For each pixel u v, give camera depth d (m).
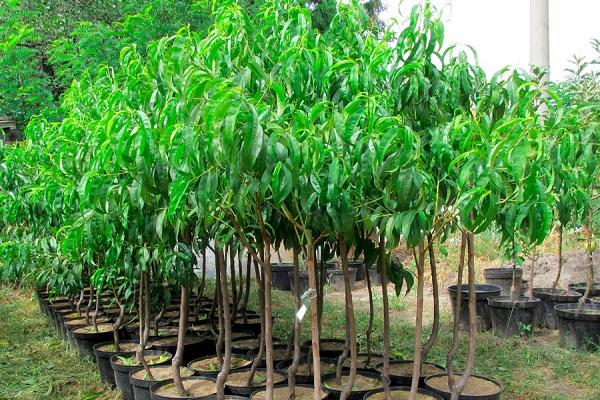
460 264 3.15
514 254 5.02
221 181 2.36
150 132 2.42
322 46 3.05
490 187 2.13
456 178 2.48
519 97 2.60
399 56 2.70
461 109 2.68
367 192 2.47
